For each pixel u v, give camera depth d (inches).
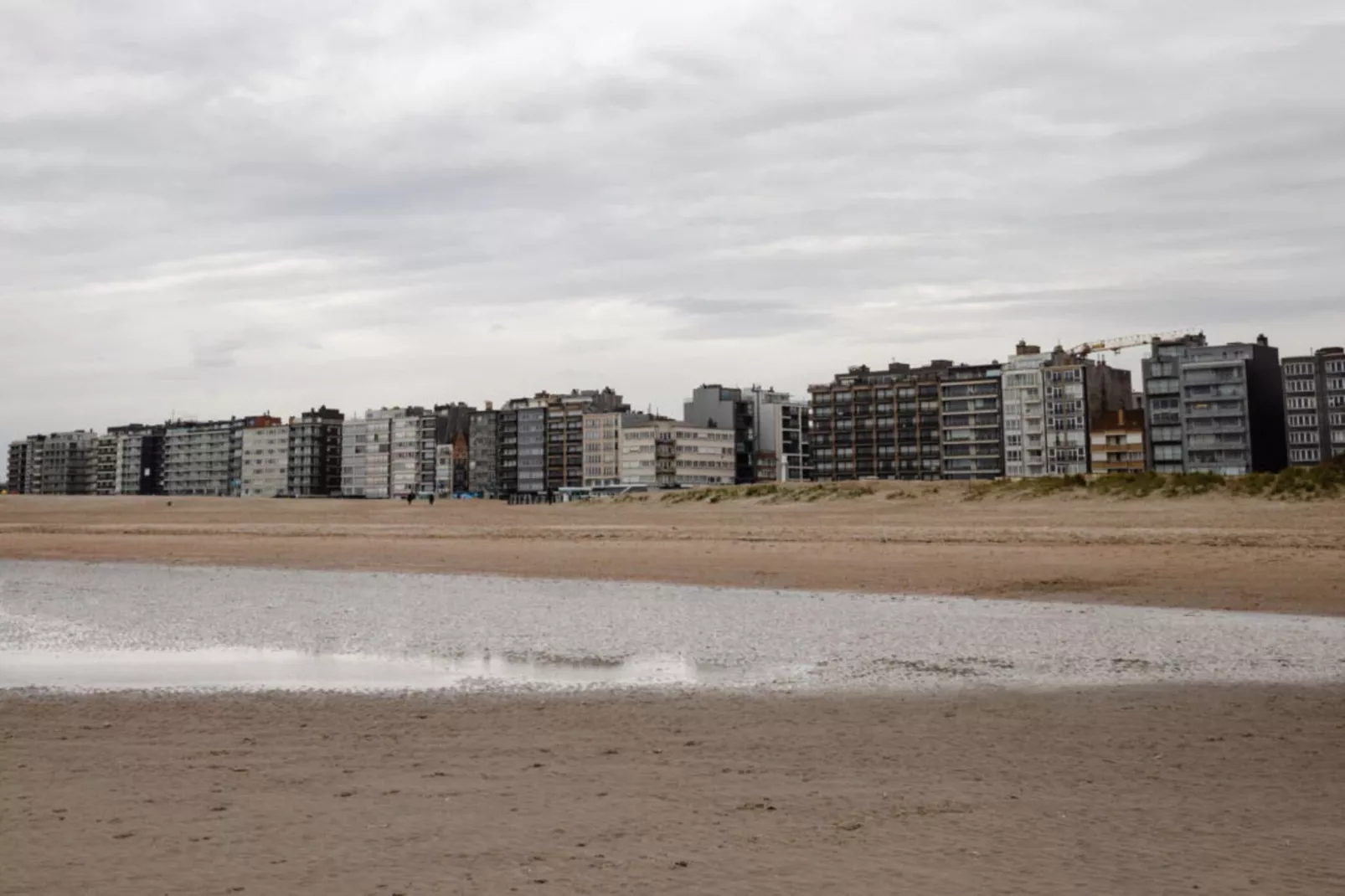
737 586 1508.4
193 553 2338.8
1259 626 1002.1
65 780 418.9
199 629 1061.8
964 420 7317.9
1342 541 1729.8
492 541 2529.5
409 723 565.0
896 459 7632.9
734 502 3516.2
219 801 380.5
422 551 2271.2
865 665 797.2
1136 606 1180.5
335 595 1439.5
